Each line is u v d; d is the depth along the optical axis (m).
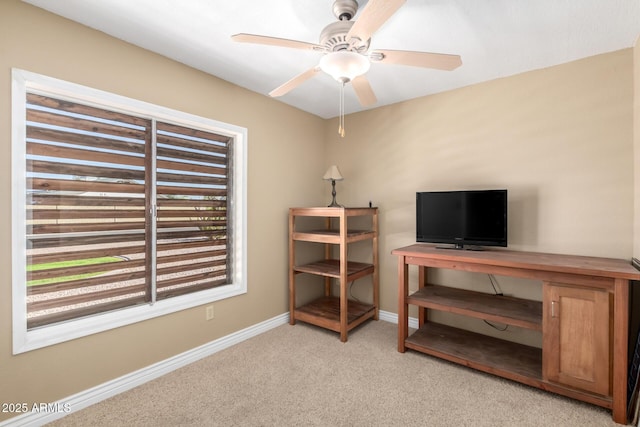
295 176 3.35
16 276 1.60
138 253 2.18
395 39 1.93
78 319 1.88
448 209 2.60
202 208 2.61
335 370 2.25
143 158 2.21
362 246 3.47
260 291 2.97
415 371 2.24
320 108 3.39
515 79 2.49
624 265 1.81
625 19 1.72
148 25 1.83
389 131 3.23
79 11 1.70
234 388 2.03
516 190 2.50
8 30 1.58
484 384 2.07
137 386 2.06
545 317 1.90
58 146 1.83
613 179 2.12
